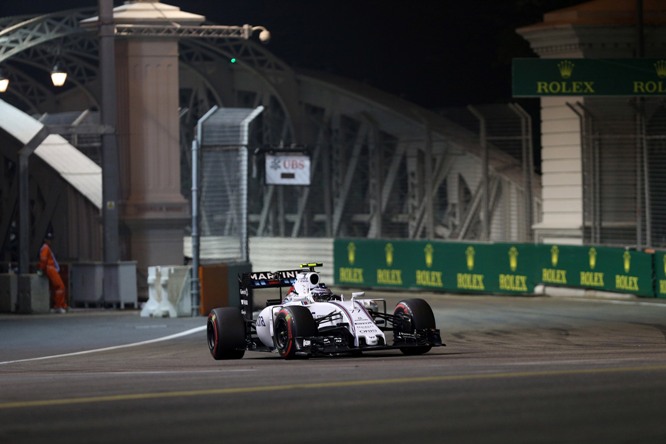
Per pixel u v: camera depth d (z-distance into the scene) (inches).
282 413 1301.7
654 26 4931.1
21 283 4416.8
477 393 1433.3
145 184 4884.4
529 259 4739.2
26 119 5191.9
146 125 4886.8
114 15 4813.0
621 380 1535.4
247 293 2498.8
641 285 4276.6
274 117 6845.5
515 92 4638.3
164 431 1204.5
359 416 1272.1
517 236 5383.9
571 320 3467.0
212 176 4507.9
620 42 4913.9
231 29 4859.7
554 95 4616.1
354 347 2116.1
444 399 1386.6
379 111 5885.8
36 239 5246.1
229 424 1238.3
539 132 7603.4
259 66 6594.5
